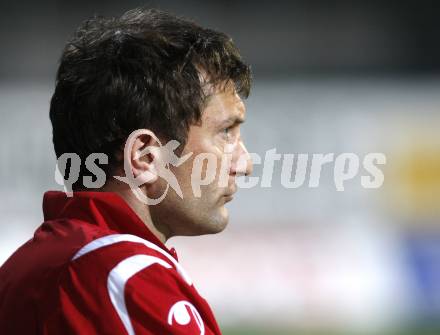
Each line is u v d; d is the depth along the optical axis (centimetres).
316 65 3556
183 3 3534
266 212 2464
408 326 2400
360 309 2425
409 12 3544
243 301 2419
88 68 549
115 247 519
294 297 2422
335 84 2638
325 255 2456
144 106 541
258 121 2558
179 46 552
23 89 2742
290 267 2441
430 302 2433
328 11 3569
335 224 2470
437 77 3488
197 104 551
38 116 2581
